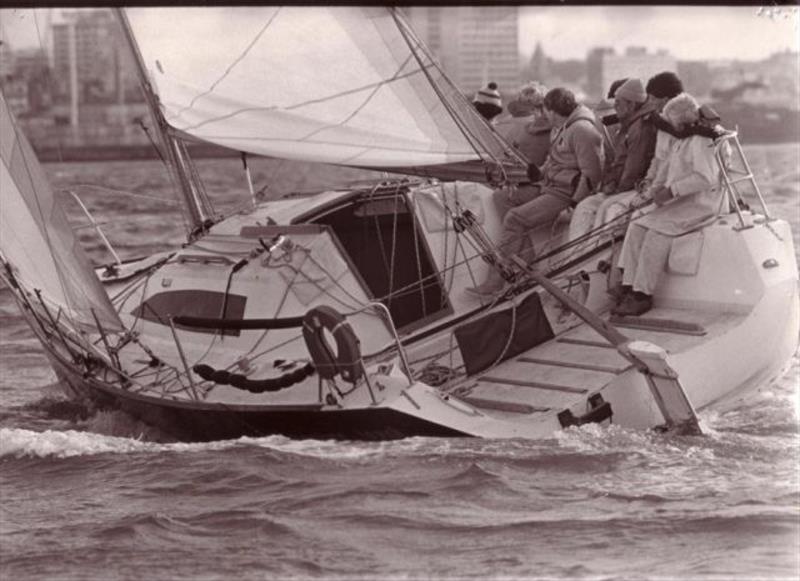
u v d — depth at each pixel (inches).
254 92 650.2
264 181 2389.3
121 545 480.1
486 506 505.7
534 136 681.0
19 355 836.0
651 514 493.4
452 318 624.1
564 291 617.3
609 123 701.9
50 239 624.4
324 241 623.5
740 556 456.1
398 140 629.0
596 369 583.5
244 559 466.9
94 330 635.5
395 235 626.8
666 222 614.2
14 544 485.7
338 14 627.2
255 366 597.3
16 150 622.2
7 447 585.9
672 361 584.1
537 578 440.8
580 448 555.5
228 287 633.0
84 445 586.9
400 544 476.1
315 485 527.5
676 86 638.5
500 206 652.7
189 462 559.8
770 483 521.0
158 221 1486.2
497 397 580.7
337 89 636.1
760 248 608.7
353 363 550.9
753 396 637.9
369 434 561.6
